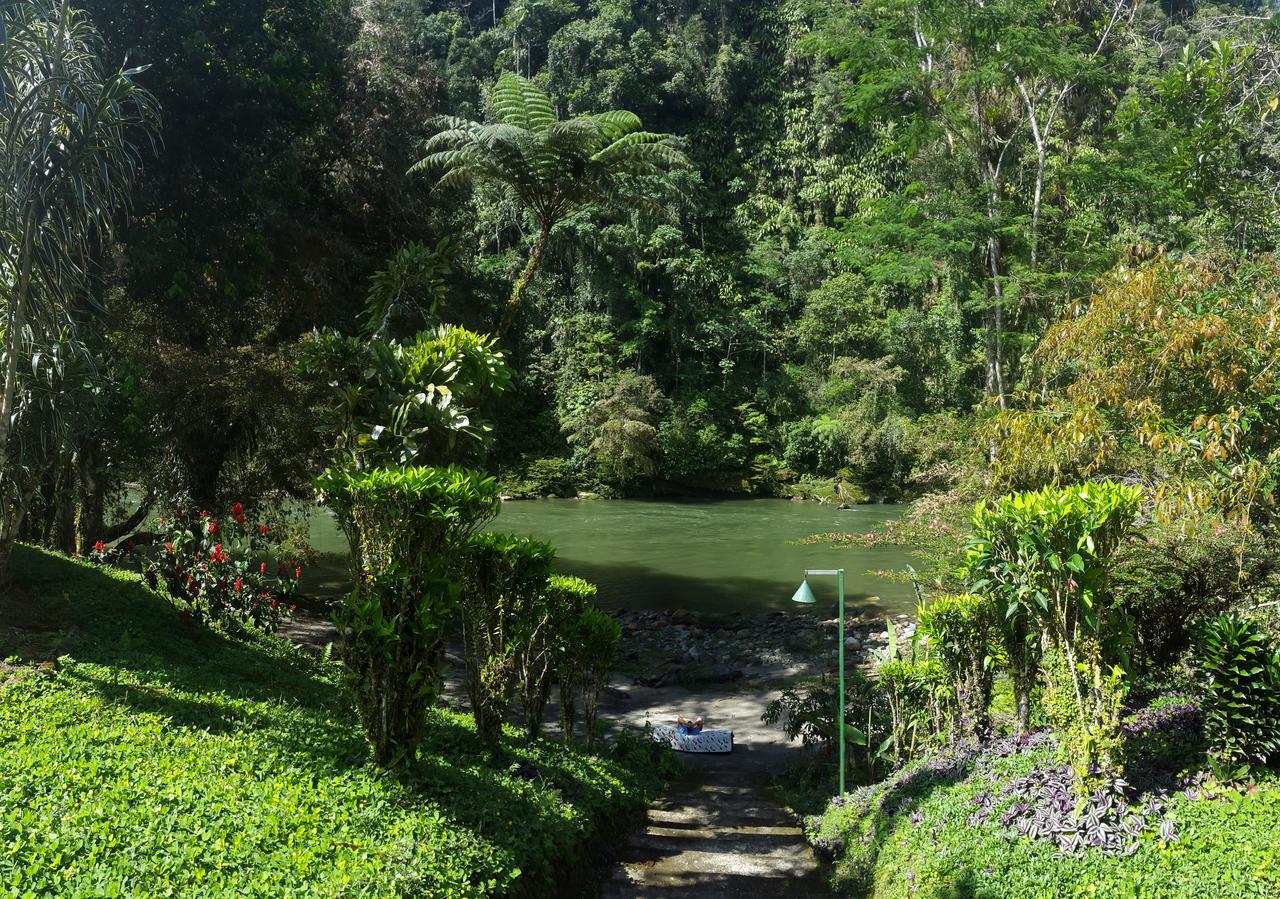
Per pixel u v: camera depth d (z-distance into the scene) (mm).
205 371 12836
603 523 32656
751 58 59406
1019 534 4949
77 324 8031
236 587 8703
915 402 41062
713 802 7477
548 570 6969
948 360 41188
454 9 67000
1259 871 3775
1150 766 4832
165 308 14539
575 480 43875
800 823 6828
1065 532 4773
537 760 6480
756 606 18609
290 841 3912
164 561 8555
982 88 15719
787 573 22406
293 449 13586
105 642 6895
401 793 4715
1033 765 5215
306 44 16578
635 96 56969
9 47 6801
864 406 40625
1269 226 9133
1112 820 4426
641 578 21828
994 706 7703
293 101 15555
